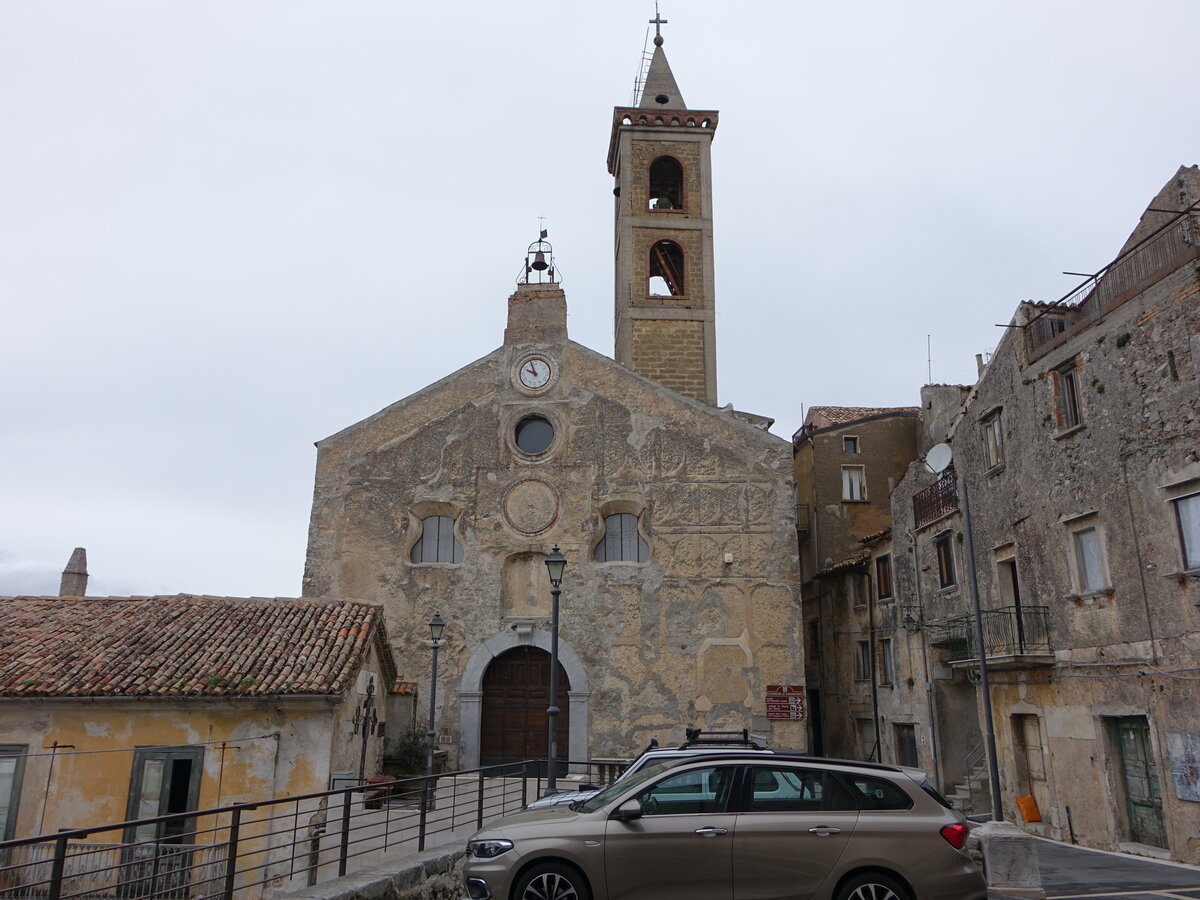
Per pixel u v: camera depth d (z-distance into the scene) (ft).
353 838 60.29
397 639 90.33
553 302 100.17
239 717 61.00
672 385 127.85
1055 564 68.74
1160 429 58.08
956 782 85.71
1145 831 59.57
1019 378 74.43
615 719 87.35
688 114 139.64
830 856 29.66
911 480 95.96
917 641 92.22
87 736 60.23
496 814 67.51
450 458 95.50
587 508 93.30
